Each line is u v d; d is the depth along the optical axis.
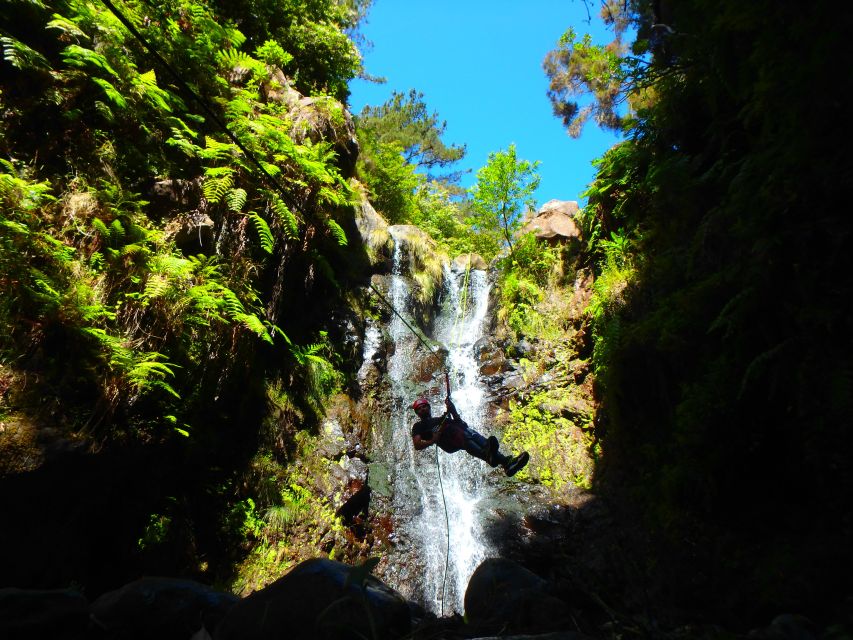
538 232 11.66
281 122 7.50
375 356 9.77
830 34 3.26
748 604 4.43
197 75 7.39
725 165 6.43
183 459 6.16
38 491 4.31
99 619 2.42
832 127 3.72
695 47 5.79
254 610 2.31
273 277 7.70
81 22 6.09
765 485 4.89
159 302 5.56
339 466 7.91
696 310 5.79
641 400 7.53
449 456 9.33
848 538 3.99
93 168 5.81
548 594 2.94
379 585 2.57
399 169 14.12
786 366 4.09
